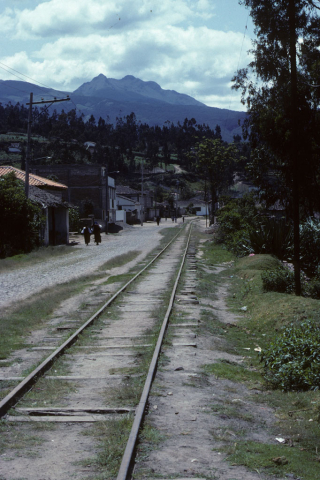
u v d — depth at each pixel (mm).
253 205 33250
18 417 5148
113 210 75125
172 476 3932
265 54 20156
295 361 7152
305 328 8930
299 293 13758
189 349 8438
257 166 24406
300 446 4801
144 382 6312
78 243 40688
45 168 66500
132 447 4219
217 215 35625
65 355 7863
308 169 21250
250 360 8320
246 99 21953
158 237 46125
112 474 3873
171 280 16969
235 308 13102
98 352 8156
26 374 6809
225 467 4156
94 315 10875
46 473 3924
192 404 5758
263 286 14758
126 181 173500
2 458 4215
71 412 5273
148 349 8188
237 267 20344
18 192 30312
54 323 10828
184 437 4766
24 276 19953
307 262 20984
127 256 26422
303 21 18484
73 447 4434
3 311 12312
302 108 20484
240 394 6461
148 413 5312
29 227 30734
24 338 9539
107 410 5285
